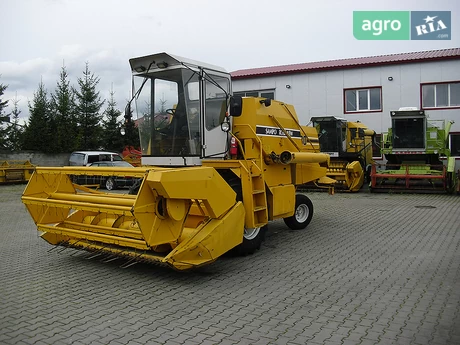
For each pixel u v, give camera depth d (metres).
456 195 16.52
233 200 6.57
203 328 4.47
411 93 22.67
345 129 19.75
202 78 7.60
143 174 5.72
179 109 7.70
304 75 24.69
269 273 6.45
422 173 17.48
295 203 9.44
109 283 6.07
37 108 33.53
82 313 4.95
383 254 7.46
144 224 5.57
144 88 8.09
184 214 5.99
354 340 4.11
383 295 5.38
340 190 18.80
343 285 5.81
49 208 7.34
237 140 8.01
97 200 6.36
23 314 4.94
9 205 15.72
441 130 18.09
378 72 23.20
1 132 35.75
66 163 33.62
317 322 4.57
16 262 7.31
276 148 8.78
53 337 4.30
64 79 36.38
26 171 25.86
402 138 18.39
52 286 5.97
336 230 9.73
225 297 5.43
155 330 4.45
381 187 17.88
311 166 10.08
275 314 4.82
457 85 21.92
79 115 36.03
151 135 8.09
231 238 6.46
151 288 5.82
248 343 4.10
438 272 6.32
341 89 23.98
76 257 7.55
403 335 4.20
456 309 4.85
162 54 7.51
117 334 4.36
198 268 6.71
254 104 8.18
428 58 22.06
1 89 36.97
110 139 35.00
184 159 7.70
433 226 9.97
